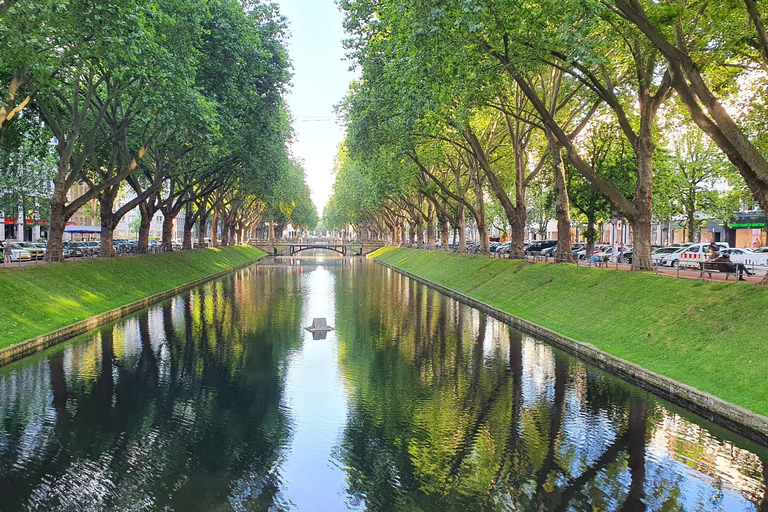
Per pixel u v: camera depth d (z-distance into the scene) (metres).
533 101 20.53
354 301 34.16
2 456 10.64
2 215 54.78
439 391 14.79
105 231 34.31
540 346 20.50
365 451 10.94
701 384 13.16
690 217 44.16
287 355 19.02
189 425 12.33
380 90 29.36
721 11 14.63
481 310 30.25
